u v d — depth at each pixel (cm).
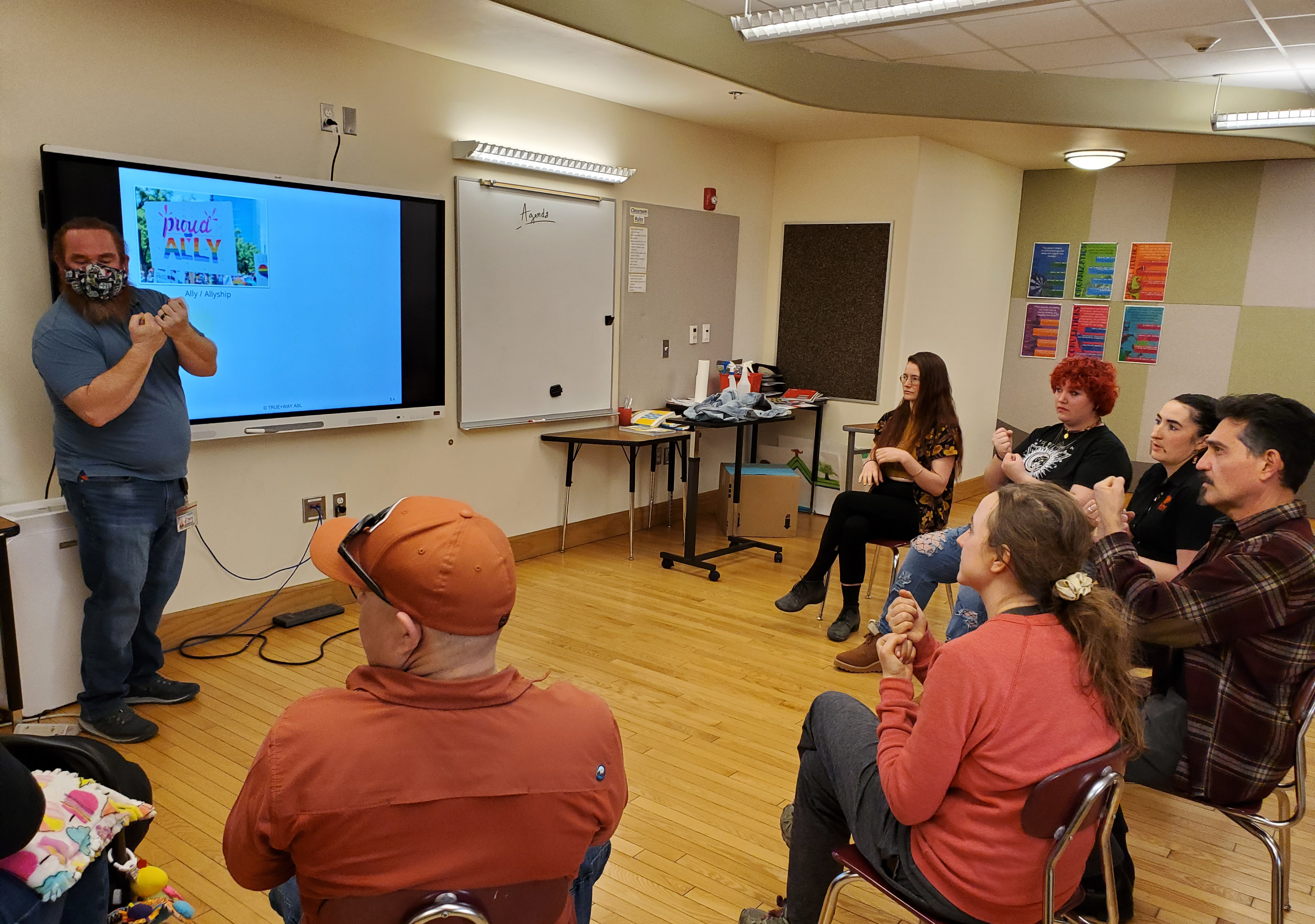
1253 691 171
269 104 332
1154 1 361
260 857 98
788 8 336
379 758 94
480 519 104
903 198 557
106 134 290
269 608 358
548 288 456
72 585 274
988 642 130
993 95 489
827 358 602
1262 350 612
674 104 477
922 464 361
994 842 130
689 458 465
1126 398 666
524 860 100
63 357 245
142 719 269
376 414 378
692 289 552
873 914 203
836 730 164
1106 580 187
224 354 323
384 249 371
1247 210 605
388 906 95
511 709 100
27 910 102
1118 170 646
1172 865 226
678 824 234
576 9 341
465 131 404
